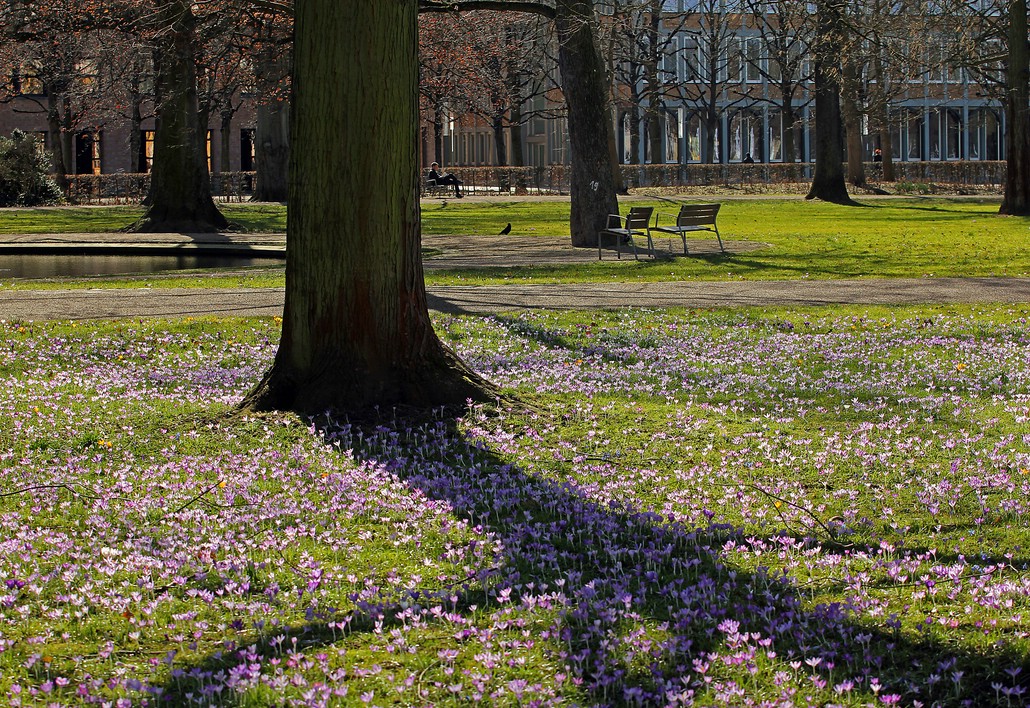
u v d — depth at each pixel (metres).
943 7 39.66
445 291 18.31
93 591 5.73
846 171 62.88
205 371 12.27
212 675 4.63
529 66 57.78
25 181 47.25
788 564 5.93
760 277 20.42
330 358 9.42
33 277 22.11
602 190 26.48
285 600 5.55
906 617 5.18
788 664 4.68
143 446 8.79
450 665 4.71
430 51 44.47
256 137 47.44
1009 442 8.68
